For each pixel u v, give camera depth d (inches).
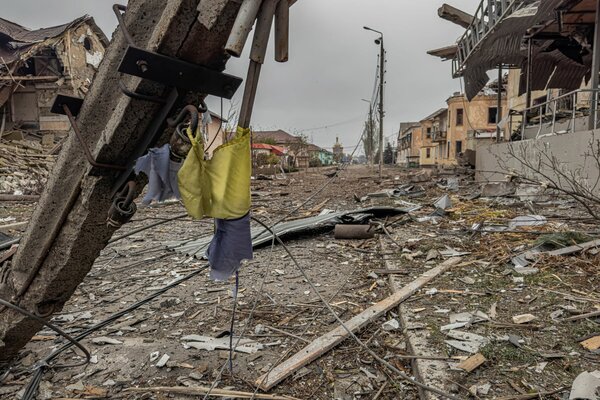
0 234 228.5
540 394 90.9
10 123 827.4
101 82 71.9
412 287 164.1
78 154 78.1
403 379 105.9
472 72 667.4
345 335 127.4
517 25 464.8
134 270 224.2
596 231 234.4
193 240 282.5
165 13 59.4
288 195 569.0
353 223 297.3
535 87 676.7
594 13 450.3
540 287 159.0
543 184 310.7
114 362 122.0
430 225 297.6
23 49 790.5
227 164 66.1
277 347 127.8
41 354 128.0
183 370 116.1
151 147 73.7
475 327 126.9
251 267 217.9
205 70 65.9
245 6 54.8
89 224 82.4
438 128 1974.7
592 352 108.2
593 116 349.4
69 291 97.7
